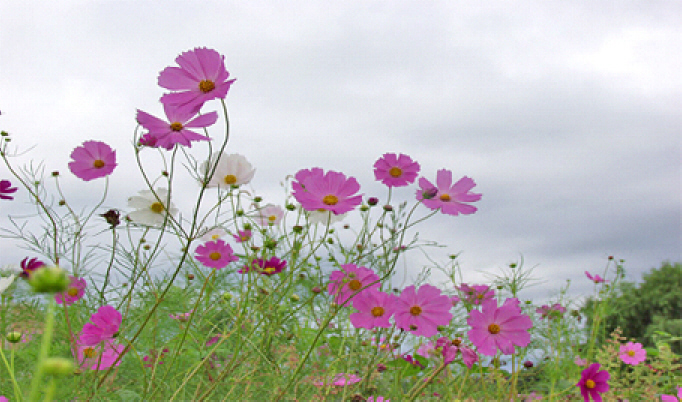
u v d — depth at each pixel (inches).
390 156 39.8
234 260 41.8
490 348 35.2
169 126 30.3
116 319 32.9
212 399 36.1
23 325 37.2
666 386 53.6
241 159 38.4
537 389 47.8
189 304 40.9
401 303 37.1
